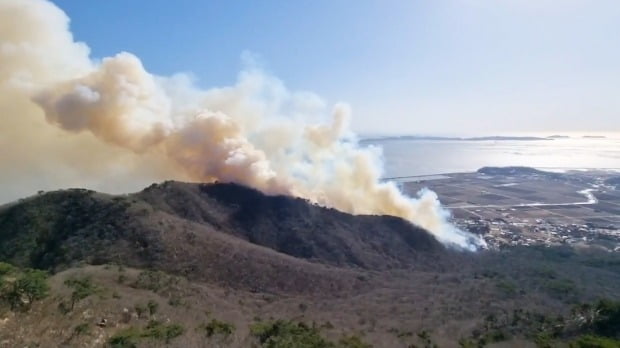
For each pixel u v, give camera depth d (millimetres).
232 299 69812
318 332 48000
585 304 59812
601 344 43688
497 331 54375
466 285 87312
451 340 51656
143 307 47844
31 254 84062
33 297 41875
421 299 77000
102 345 34250
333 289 86125
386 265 116625
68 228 90938
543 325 56344
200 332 41781
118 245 84500
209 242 92438
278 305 70062
